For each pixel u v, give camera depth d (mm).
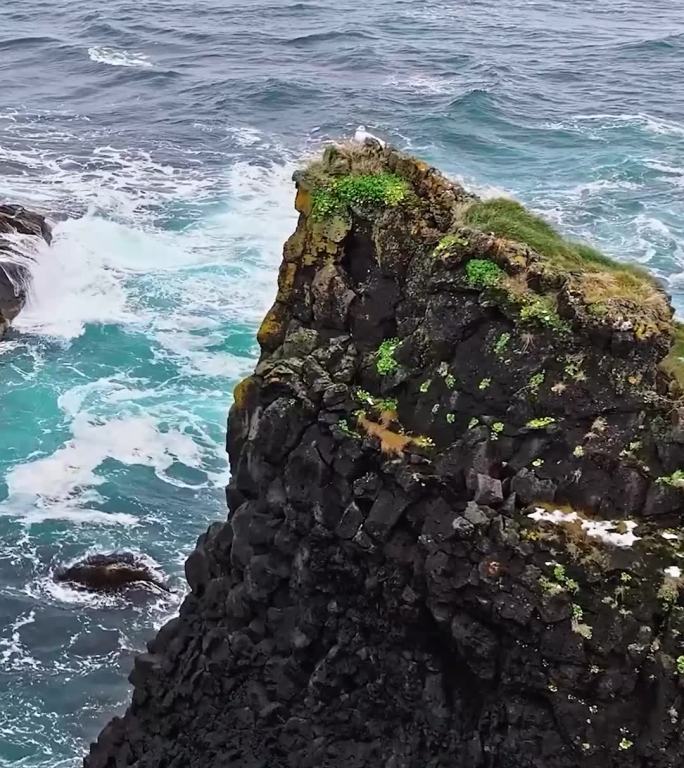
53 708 18922
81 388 28438
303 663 12102
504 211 12125
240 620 12797
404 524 10969
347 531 11258
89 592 21406
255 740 12383
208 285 33438
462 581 10297
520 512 10320
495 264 11031
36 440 26250
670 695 9398
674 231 35469
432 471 10859
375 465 11266
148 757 13117
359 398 11609
